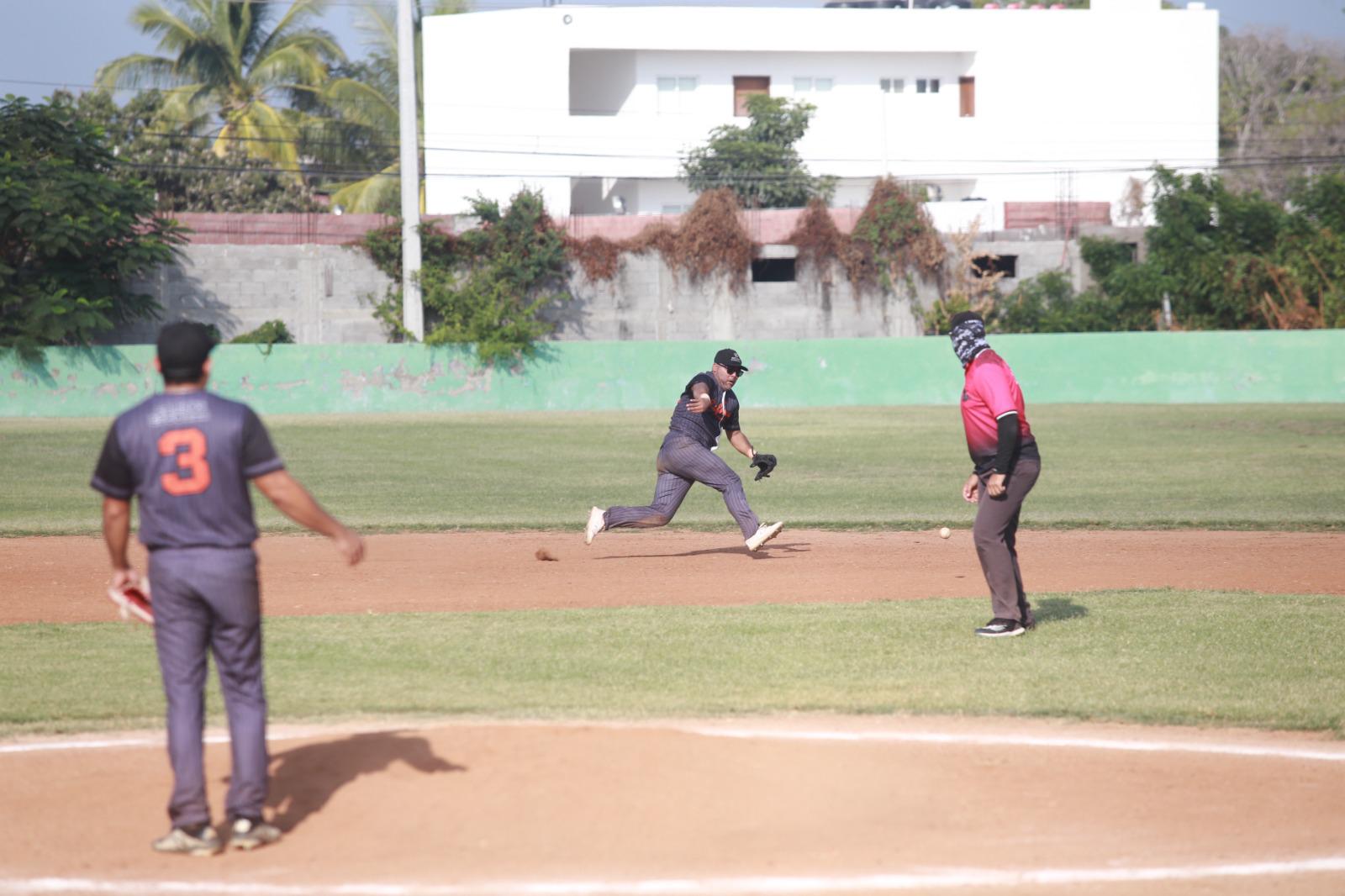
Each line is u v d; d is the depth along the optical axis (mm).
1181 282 65000
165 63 78812
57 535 22594
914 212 66125
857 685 11414
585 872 7148
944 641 13227
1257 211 64812
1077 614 14602
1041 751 9492
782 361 58750
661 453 18000
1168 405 55094
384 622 14445
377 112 79250
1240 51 108562
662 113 80000
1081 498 27375
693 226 64938
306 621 14500
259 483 7387
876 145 81125
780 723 10148
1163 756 9438
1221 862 7527
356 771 8422
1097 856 7582
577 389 58656
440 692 11180
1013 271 69625
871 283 66812
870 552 20188
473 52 78500
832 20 80750
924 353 59062
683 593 16609
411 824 7703
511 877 7082
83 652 13078
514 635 13656
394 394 57281
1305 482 29984
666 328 65562
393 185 78125
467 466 34406
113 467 7312
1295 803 8516
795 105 77312
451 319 58781
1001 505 13039
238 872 7184
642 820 7770
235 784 7457
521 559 19625
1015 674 11828
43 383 54031
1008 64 82062
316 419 51281
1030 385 58688
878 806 8227
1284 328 62438
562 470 33500
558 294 64188
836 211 68750
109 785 8672
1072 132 82750
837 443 40094
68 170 54594
